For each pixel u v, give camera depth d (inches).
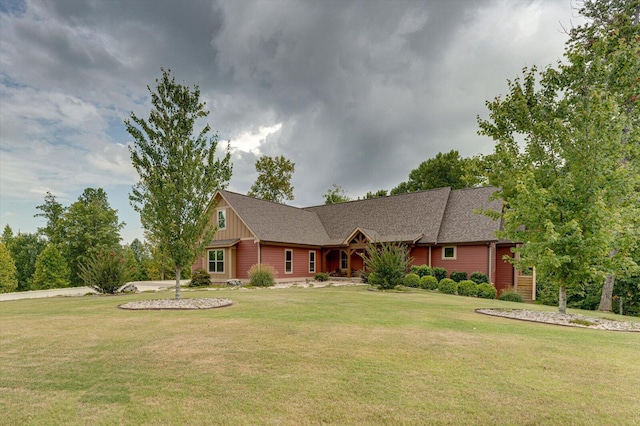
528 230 403.5
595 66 426.9
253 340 237.9
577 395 150.1
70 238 1370.6
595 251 343.6
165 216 441.1
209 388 154.1
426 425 122.7
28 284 1518.2
